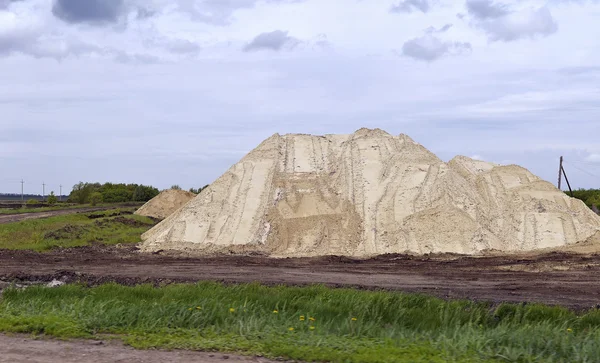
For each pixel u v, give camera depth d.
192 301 13.26
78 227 37.22
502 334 9.99
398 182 32.34
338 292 14.99
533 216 30.84
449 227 28.80
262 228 30.45
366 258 26.30
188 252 28.28
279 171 34.72
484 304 14.24
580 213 31.31
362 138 37.12
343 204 31.70
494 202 32.19
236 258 26.11
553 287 18.36
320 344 9.55
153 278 19.75
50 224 41.22
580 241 29.17
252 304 12.90
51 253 28.00
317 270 22.28
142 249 29.69
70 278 19.81
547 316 13.05
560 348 9.41
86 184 88.50
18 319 11.18
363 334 10.70
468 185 33.72
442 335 10.08
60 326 10.66
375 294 14.30
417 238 28.70
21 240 33.44
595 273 21.27
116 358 8.90
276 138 37.84
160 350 9.41
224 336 10.21
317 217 30.61
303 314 12.07
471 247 27.89
